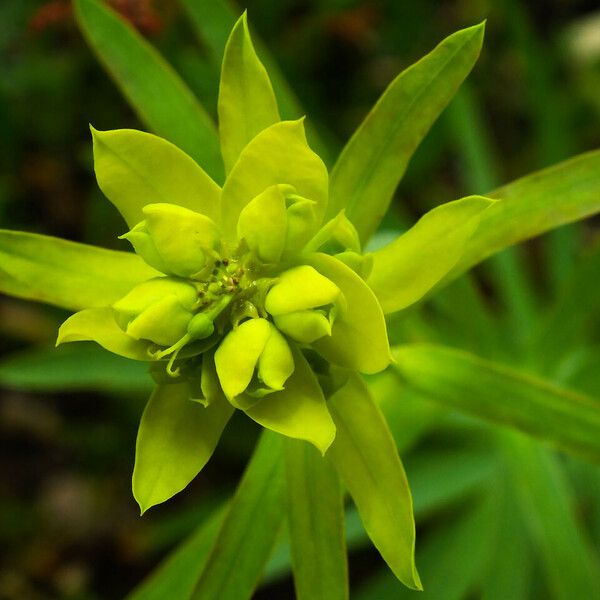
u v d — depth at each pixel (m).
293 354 0.20
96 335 0.20
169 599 0.25
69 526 0.37
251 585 0.23
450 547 0.30
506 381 0.24
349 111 0.38
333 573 0.22
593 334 0.32
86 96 0.36
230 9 0.26
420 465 0.31
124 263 0.22
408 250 0.21
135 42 0.24
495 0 0.34
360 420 0.21
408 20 0.38
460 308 0.29
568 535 0.27
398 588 0.30
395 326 0.27
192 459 0.21
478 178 0.33
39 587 0.36
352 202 0.23
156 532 0.33
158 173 0.21
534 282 0.39
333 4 0.36
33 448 0.38
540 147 0.35
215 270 0.20
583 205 0.23
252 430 0.33
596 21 0.40
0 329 0.36
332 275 0.20
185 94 0.24
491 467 0.31
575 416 0.23
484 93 0.41
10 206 0.37
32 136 0.37
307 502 0.22
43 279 0.22
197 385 0.21
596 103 0.38
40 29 0.34
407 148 0.22
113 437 0.36
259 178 0.20
